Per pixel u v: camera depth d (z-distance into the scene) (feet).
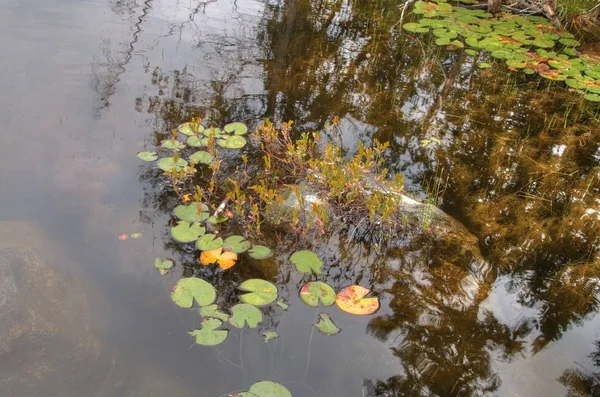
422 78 18.93
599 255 11.77
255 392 7.62
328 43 20.53
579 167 14.97
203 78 16.53
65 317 8.48
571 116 17.60
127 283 9.38
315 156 13.70
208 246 10.32
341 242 11.12
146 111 14.46
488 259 11.26
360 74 18.51
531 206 13.14
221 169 12.80
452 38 22.16
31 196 11.02
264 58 18.40
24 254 9.24
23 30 17.74
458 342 9.09
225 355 8.31
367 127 15.44
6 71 15.21
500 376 8.61
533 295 10.40
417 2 24.90
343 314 9.29
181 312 8.95
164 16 20.54
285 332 8.82
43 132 12.97
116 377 7.77
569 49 21.86
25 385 7.40
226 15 21.47
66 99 14.43
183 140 13.53
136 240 10.33
